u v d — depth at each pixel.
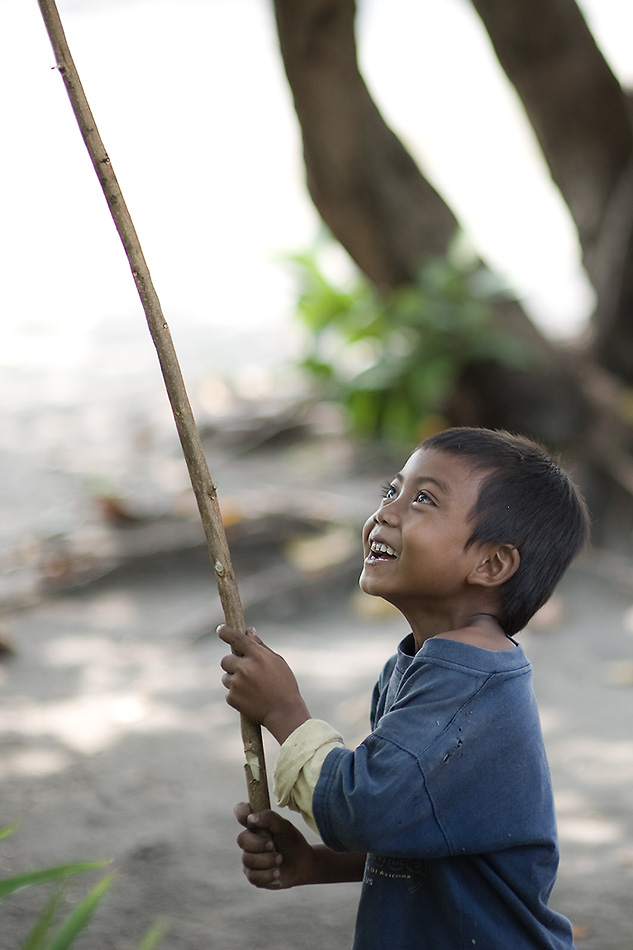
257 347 14.61
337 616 6.85
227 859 4.11
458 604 2.47
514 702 2.36
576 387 8.27
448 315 8.27
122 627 6.70
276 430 10.28
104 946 3.57
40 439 10.90
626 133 8.72
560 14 8.33
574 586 6.96
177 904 3.82
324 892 3.93
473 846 2.31
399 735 2.27
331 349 10.09
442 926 2.38
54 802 4.54
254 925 3.70
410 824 2.25
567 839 4.24
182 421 2.44
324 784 2.28
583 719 5.34
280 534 7.63
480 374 8.34
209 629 6.55
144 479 9.41
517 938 2.37
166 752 5.04
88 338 15.69
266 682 2.42
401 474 2.51
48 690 5.77
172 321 16.55
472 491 2.41
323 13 7.25
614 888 3.88
